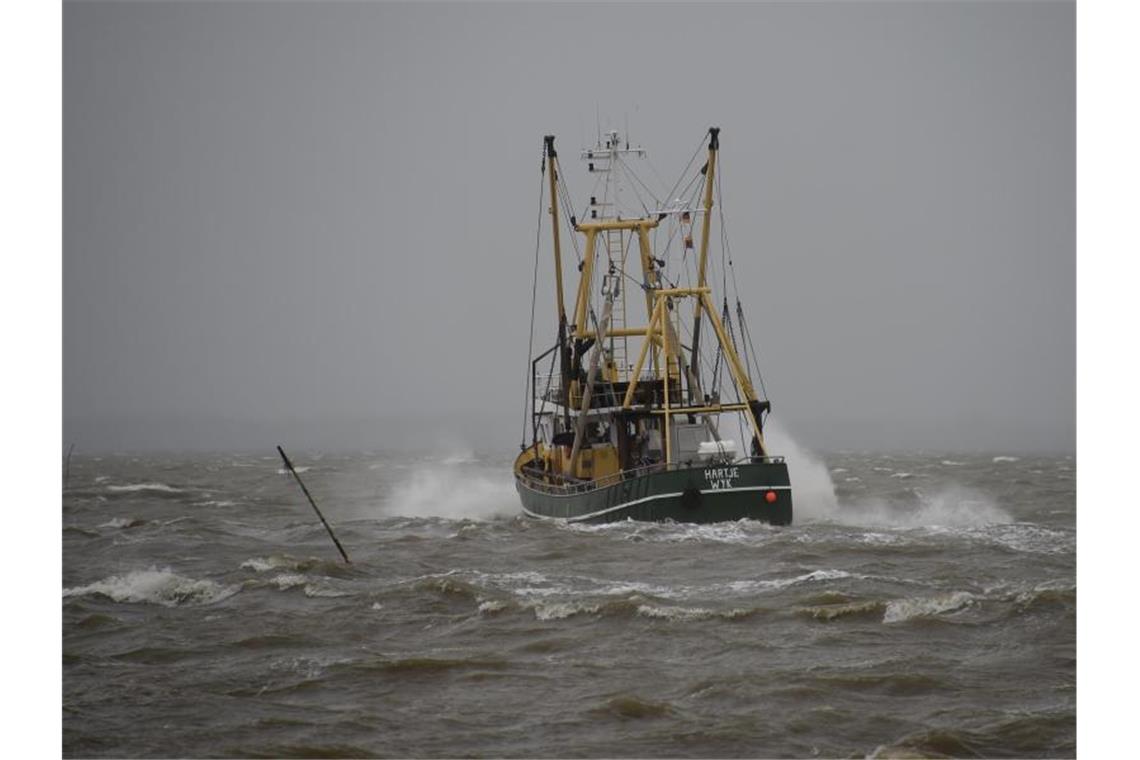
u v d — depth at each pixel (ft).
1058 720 291.79
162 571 546.67
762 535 579.07
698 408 616.80
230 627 417.49
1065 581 449.89
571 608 411.75
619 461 653.71
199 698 329.93
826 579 465.47
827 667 338.95
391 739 291.17
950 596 409.28
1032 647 356.38
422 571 522.88
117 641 402.72
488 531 642.22
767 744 281.54
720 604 422.00
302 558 550.36
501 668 347.77
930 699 311.06
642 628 388.98
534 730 294.05
